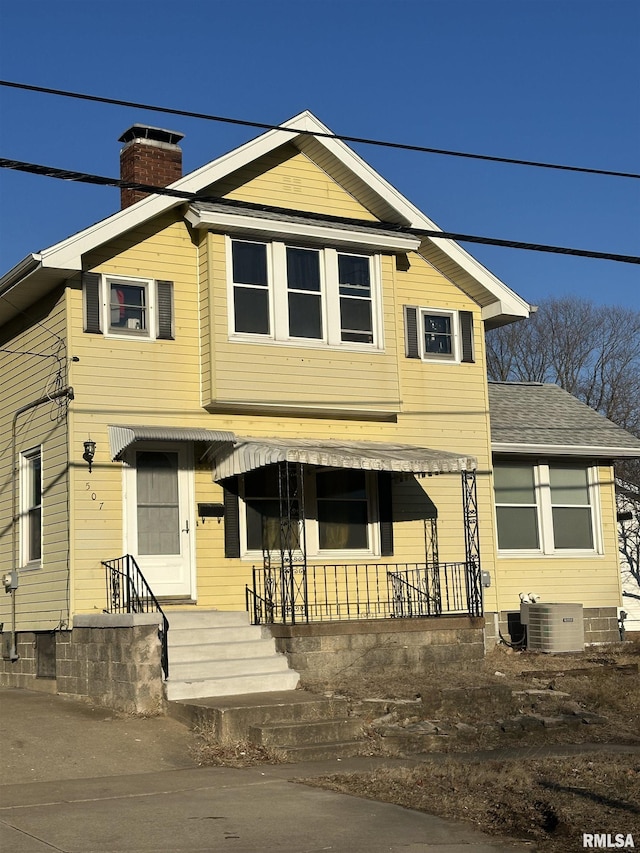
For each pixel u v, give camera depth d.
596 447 22.00
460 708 14.12
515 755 11.99
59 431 16.72
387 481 18.95
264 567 17.59
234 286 17.56
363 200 18.92
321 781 10.52
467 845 8.15
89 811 9.26
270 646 15.45
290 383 17.69
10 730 12.98
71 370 16.47
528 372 47.53
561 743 12.94
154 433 16.17
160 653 14.06
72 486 16.20
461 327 20.28
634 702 15.05
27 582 17.61
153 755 11.90
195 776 10.90
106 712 14.15
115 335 16.91
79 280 16.72
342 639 15.74
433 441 19.61
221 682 14.05
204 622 15.89
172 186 16.98
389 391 18.56
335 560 18.30
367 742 12.49
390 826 8.73
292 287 18.12
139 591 16.48
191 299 17.61
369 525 18.83
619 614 22.23
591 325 47.22
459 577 19.42
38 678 17.09
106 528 16.39
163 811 9.24
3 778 10.90
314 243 18.36
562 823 8.63
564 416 23.53
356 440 18.75
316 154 18.58
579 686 15.70
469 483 19.83
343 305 18.58
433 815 9.12
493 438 21.05
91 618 15.23
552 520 21.91
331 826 8.73
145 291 17.34
